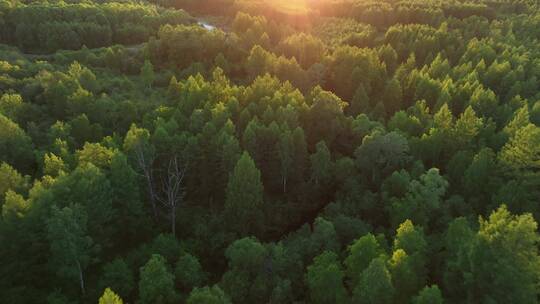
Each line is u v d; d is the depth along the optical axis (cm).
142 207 8025
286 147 8625
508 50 14762
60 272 6109
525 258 4903
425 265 6231
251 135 8775
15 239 6206
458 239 6003
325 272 5681
